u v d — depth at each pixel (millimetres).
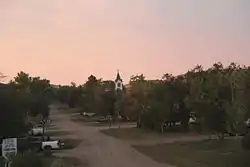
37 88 82750
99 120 98625
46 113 76375
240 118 34094
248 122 36719
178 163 34625
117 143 52281
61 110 154250
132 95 74625
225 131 41625
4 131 38312
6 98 38875
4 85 43750
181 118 62219
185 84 61000
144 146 47906
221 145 43688
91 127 81188
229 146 42688
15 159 28297
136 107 72500
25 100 52562
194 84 45812
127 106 79875
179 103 61438
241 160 34344
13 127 39188
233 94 35875
